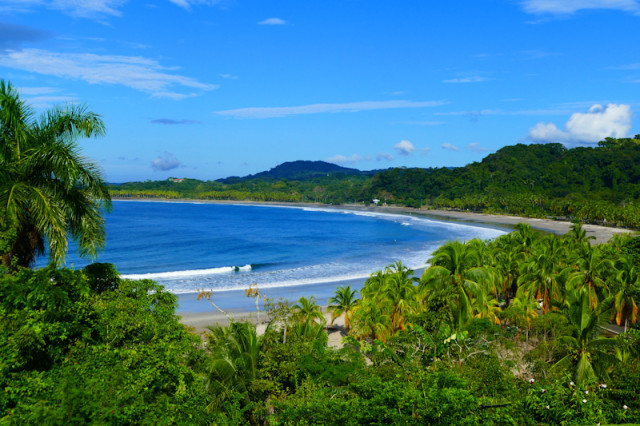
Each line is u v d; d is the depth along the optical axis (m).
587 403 12.98
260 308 58.88
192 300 63.25
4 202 14.07
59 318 12.90
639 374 17.30
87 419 9.41
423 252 118.06
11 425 9.03
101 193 16.30
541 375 28.34
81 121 16.06
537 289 52.66
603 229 164.25
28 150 14.77
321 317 46.59
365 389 14.84
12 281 12.84
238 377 24.84
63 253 15.00
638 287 46.16
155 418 10.68
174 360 14.94
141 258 104.94
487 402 13.80
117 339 15.38
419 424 11.86
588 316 27.34
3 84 14.98
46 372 11.49
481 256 52.59
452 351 25.78
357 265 97.69
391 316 45.03
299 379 27.55
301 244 135.38
